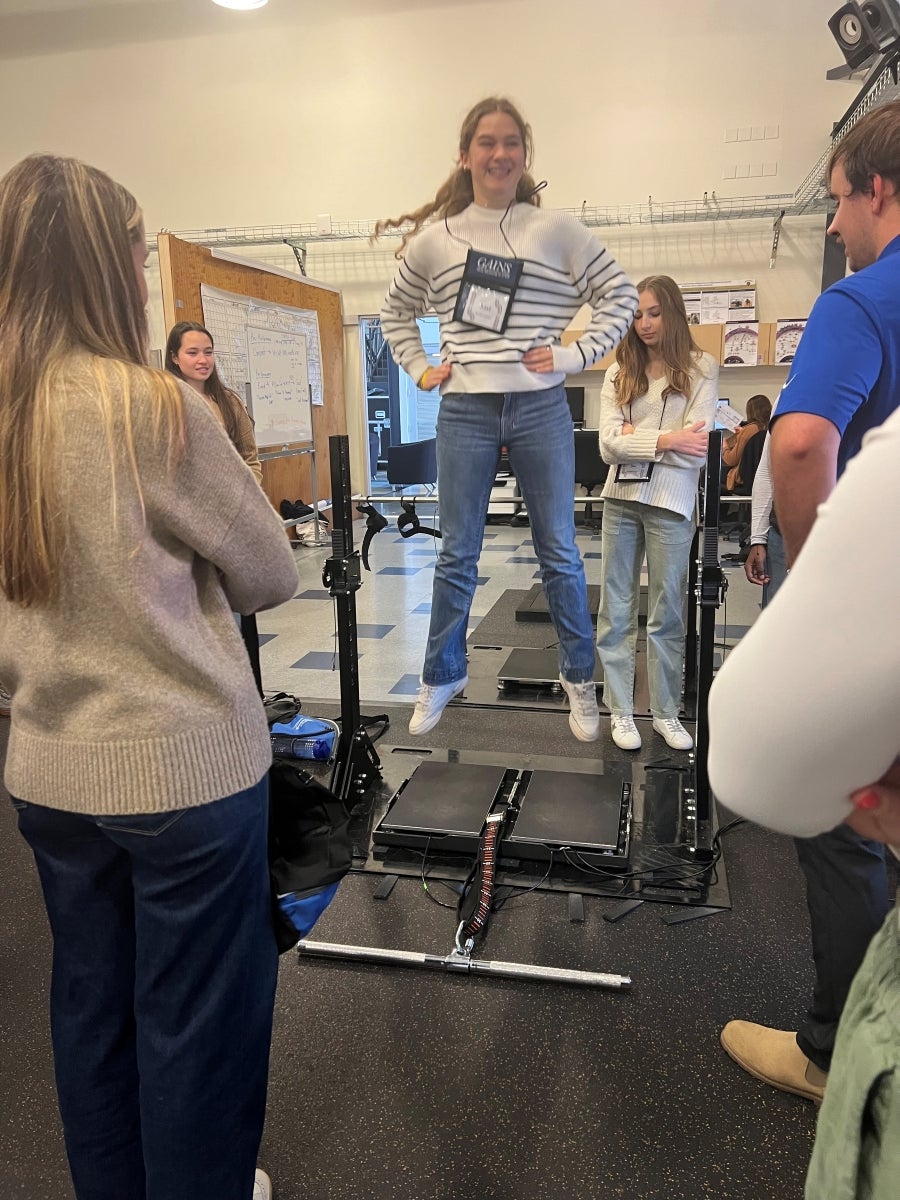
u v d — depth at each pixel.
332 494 2.43
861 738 0.50
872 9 5.25
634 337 2.71
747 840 2.43
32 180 0.91
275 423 7.12
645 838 2.39
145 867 0.95
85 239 0.91
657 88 7.61
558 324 1.91
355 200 8.25
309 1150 1.44
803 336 1.26
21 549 0.87
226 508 0.95
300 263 8.51
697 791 2.30
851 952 1.39
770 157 7.56
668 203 7.80
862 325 1.18
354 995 1.82
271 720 3.03
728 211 7.48
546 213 1.83
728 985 1.83
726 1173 1.38
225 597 1.05
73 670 0.90
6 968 1.94
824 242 7.62
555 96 7.77
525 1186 1.37
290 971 1.90
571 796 2.45
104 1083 1.09
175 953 0.98
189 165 8.45
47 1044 1.70
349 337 8.70
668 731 2.97
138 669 0.91
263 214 8.43
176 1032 1.00
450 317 1.90
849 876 1.37
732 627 4.41
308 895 1.13
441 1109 1.52
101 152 8.56
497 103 1.74
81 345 0.92
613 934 2.01
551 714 3.34
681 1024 1.72
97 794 0.91
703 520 2.19
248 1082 1.06
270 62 8.11
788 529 1.27
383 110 8.03
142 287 1.01
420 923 2.07
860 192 1.25
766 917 2.07
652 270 8.02
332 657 4.14
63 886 1.02
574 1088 1.56
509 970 1.86
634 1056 1.64
